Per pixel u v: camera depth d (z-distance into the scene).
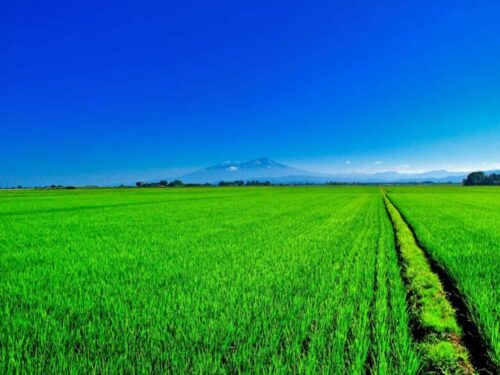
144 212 28.11
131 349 4.11
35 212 28.17
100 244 12.52
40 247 11.87
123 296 6.20
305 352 4.17
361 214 26.03
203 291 6.45
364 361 3.96
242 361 3.86
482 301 5.70
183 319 5.01
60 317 5.16
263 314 5.16
